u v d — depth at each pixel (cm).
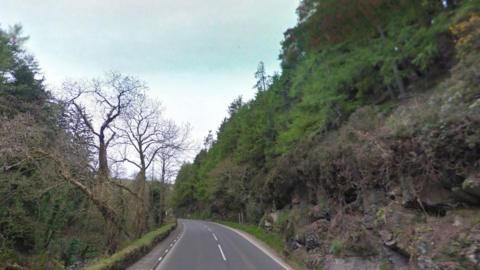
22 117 1714
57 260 2128
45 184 1812
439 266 838
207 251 2269
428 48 1694
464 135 940
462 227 864
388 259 1103
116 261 1498
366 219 1340
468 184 887
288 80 4466
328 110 2450
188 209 10144
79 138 2292
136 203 3100
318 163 2020
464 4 1460
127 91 2819
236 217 5866
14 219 1841
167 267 1694
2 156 1578
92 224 2636
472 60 1162
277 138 3828
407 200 1122
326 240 1575
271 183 3098
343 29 1973
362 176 1491
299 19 2250
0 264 1688
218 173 5675
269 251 2247
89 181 2123
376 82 2306
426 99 1337
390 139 1233
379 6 1825
